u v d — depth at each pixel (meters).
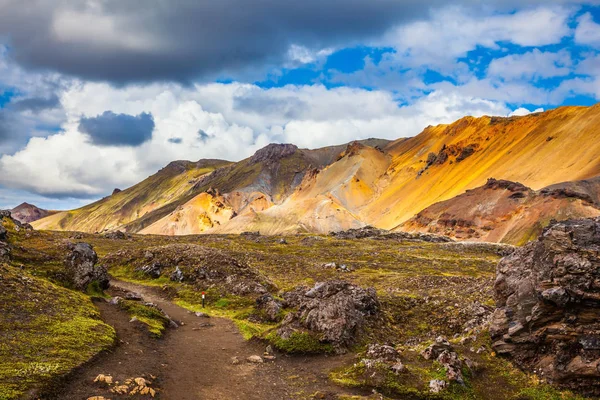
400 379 25.78
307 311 36.41
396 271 90.75
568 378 24.38
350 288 44.47
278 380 27.16
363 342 34.66
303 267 89.94
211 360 30.44
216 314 46.94
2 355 22.56
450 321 40.09
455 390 24.62
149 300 52.22
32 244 53.16
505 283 31.92
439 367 26.59
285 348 32.38
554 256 27.36
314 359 31.20
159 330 35.53
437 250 137.38
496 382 26.09
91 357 25.25
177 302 51.97
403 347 33.28
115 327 33.41
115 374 24.27
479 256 126.31
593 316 25.23
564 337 25.56
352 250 129.88
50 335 26.81
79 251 47.44
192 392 24.28
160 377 25.77
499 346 28.55
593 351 24.27
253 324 43.03
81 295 38.81
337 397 24.22
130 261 69.75
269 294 52.22
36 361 22.88
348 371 27.81
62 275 42.34
